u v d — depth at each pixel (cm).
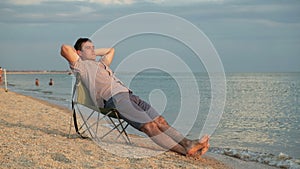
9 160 410
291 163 574
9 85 4078
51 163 412
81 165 419
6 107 1141
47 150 472
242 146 738
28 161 411
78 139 577
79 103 570
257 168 540
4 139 516
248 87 4175
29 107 1203
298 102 2131
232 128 1029
